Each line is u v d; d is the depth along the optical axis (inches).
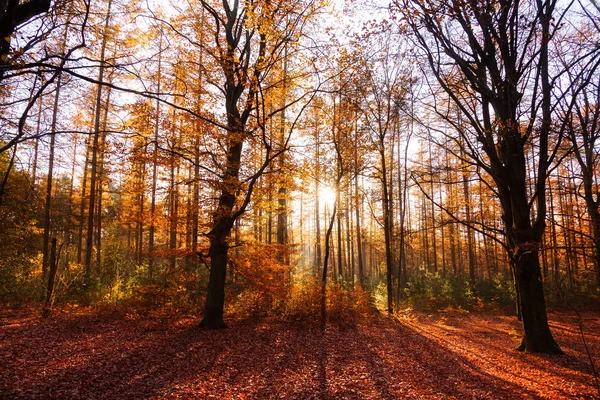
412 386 279.1
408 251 1482.5
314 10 328.5
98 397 227.3
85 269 681.6
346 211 924.6
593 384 285.1
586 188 279.4
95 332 402.6
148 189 489.7
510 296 850.8
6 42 146.2
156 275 619.5
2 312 494.9
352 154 638.5
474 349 414.9
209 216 475.5
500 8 328.5
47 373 261.7
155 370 287.9
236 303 575.8
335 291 601.0
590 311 725.3
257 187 477.7
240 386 264.5
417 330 550.3
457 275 1061.1
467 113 373.1
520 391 268.5
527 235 381.7
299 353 369.7
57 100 434.3
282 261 623.8
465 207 953.5
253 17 296.4
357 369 320.8
